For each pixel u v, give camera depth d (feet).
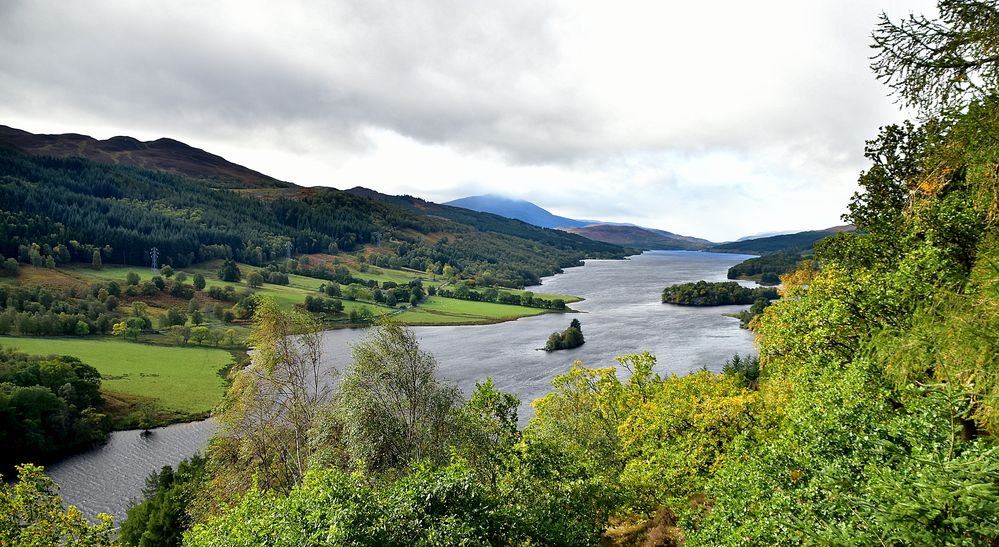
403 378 83.66
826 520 29.17
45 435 188.85
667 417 76.59
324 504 44.16
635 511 77.51
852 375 48.55
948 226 49.70
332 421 87.25
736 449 55.52
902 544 23.36
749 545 33.35
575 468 63.67
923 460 25.08
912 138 73.72
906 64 38.91
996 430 28.63
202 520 92.22
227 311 399.85
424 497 46.11
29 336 313.53
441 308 499.10
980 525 20.85
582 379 124.67
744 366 210.38
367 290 555.28
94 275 488.44
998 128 32.27
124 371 266.77
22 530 56.59
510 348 323.37
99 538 60.80
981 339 27.68
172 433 208.33
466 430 78.02
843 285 64.59
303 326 106.32
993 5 33.42
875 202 80.12
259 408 99.55
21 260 472.03
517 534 50.29
